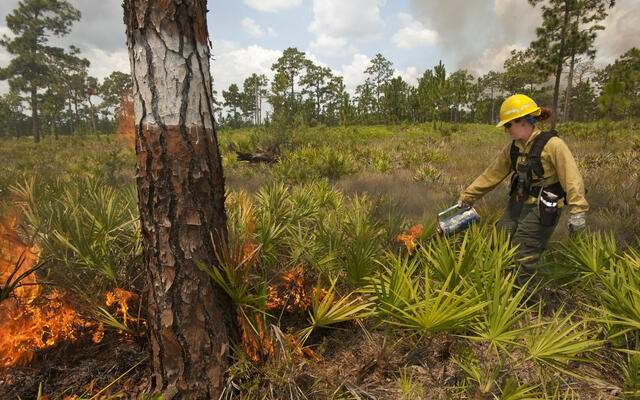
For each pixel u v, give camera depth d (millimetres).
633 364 1899
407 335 2398
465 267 2303
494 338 1807
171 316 1913
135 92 1822
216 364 1984
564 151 2514
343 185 7906
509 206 2949
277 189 3787
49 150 26922
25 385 2133
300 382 2061
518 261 2746
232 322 2104
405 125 47219
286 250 3162
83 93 62406
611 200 5719
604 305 2262
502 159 2963
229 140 17141
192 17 1808
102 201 2994
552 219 2582
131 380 2172
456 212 3084
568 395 1979
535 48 20203
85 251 2398
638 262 2465
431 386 2066
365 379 2158
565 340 1766
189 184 1857
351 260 2643
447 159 12000
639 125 25047
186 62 1802
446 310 1775
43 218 2826
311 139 17234
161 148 1808
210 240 1955
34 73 48219
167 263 1883
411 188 7465
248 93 84500
